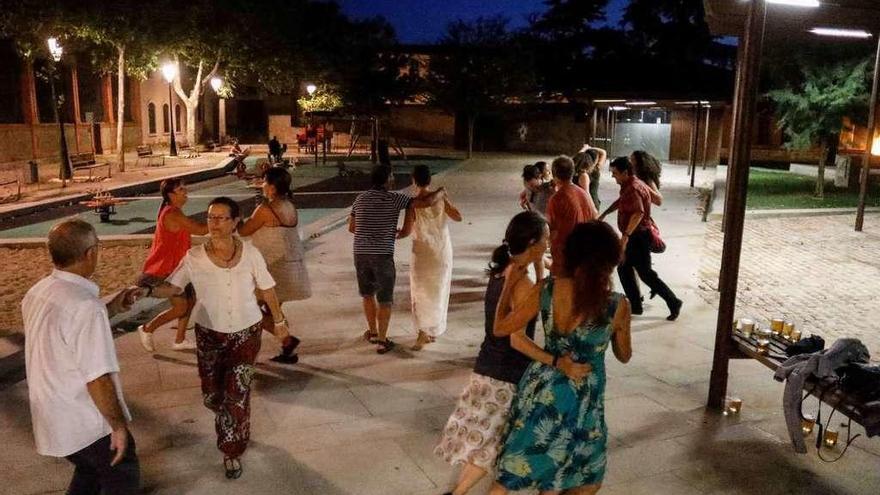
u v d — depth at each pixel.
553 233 6.84
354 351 6.59
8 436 4.79
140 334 6.39
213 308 4.35
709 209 16.66
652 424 5.13
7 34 22.66
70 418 3.12
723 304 5.25
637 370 6.25
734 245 5.13
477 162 33.25
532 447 3.31
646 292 9.03
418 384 5.81
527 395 3.37
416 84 40.03
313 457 4.57
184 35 27.59
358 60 39.25
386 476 4.34
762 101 32.75
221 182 24.22
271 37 32.78
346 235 12.94
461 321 7.61
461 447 3.72
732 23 6.96
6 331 7.25
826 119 18.70
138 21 24.28
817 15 5.86
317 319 7.56
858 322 8.11
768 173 28.45
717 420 5.21
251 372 4.38
